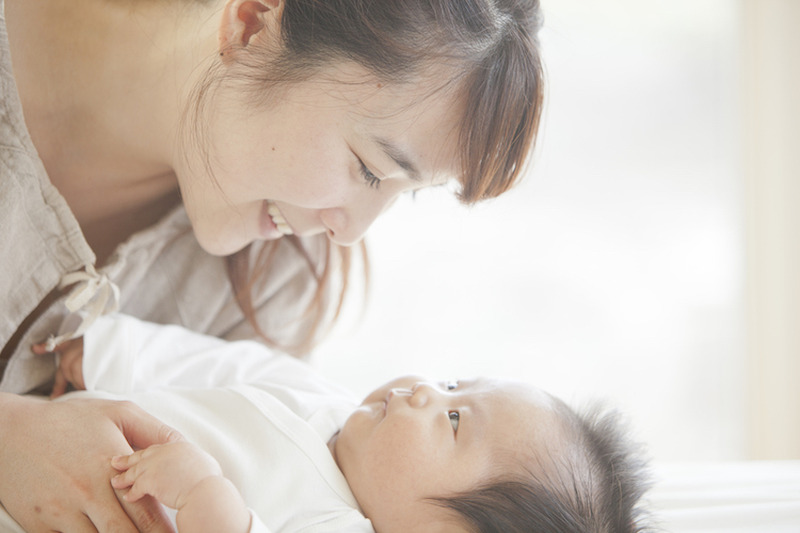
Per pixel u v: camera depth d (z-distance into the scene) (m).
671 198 2.41
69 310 1.06
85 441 0.83
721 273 2.40
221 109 0.98
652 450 2.38
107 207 1.19
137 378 1.11
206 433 0.95
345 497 0.97
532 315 2.44
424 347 2.43
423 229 2.42
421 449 1.00
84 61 1.05
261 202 1.06
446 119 0.92
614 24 2.38
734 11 2.34
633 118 2.41
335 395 1.24
